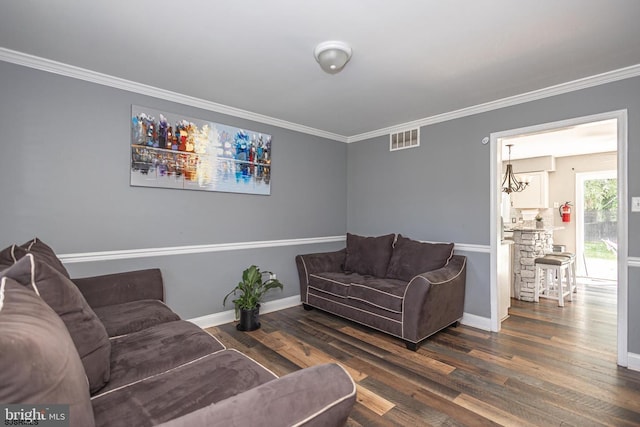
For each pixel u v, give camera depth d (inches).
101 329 48.6
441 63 90.4
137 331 69.3
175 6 65.8
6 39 78.8
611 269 228.5
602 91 97.8
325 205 167.8
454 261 125.8
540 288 176.9
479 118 126.0
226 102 123.6
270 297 144.6
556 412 71.9
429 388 81.8
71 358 30.4
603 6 64.9
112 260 103.0
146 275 92.7
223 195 128.9
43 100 90.8
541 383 84.0
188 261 119.6
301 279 147.0
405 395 78.7
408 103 123.4
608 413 71.4
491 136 122.3
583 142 199.3
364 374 88.7
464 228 130.3
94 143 99.3
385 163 160.1
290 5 65.5
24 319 28.6
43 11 67.3
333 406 35.6
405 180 151.6
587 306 155.0
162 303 86.7
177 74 98.8
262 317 135.8
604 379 85.8
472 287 127.4
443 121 137.3
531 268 163.9
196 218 121.4
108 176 101.9
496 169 121.8
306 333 118.1
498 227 123.8
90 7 66.0
